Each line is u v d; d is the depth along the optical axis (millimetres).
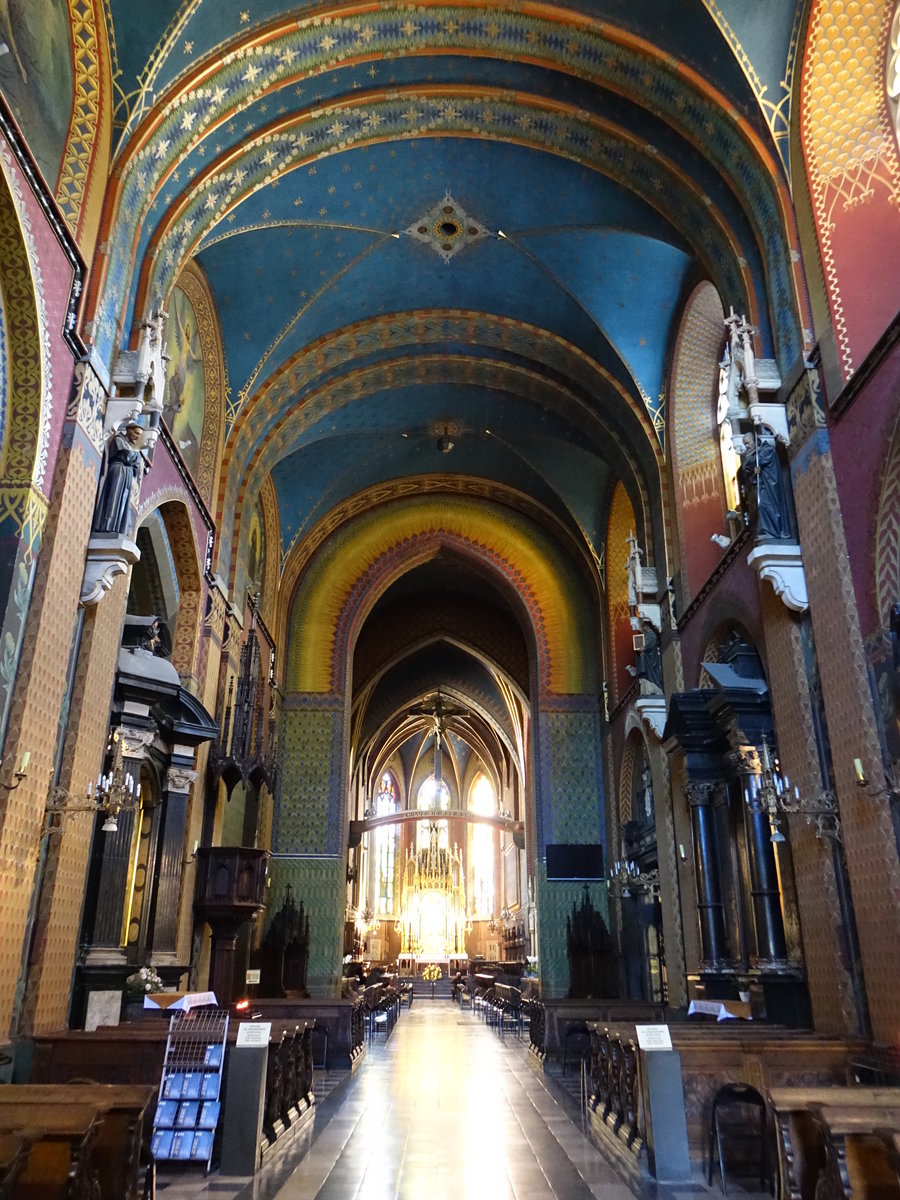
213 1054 7414
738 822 12250
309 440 18812
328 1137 8312
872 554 8562
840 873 8945
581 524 20875
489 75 12133
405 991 34875
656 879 16938
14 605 7793
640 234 13781
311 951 19891
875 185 9672
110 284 9711
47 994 8078
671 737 13180
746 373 10484
